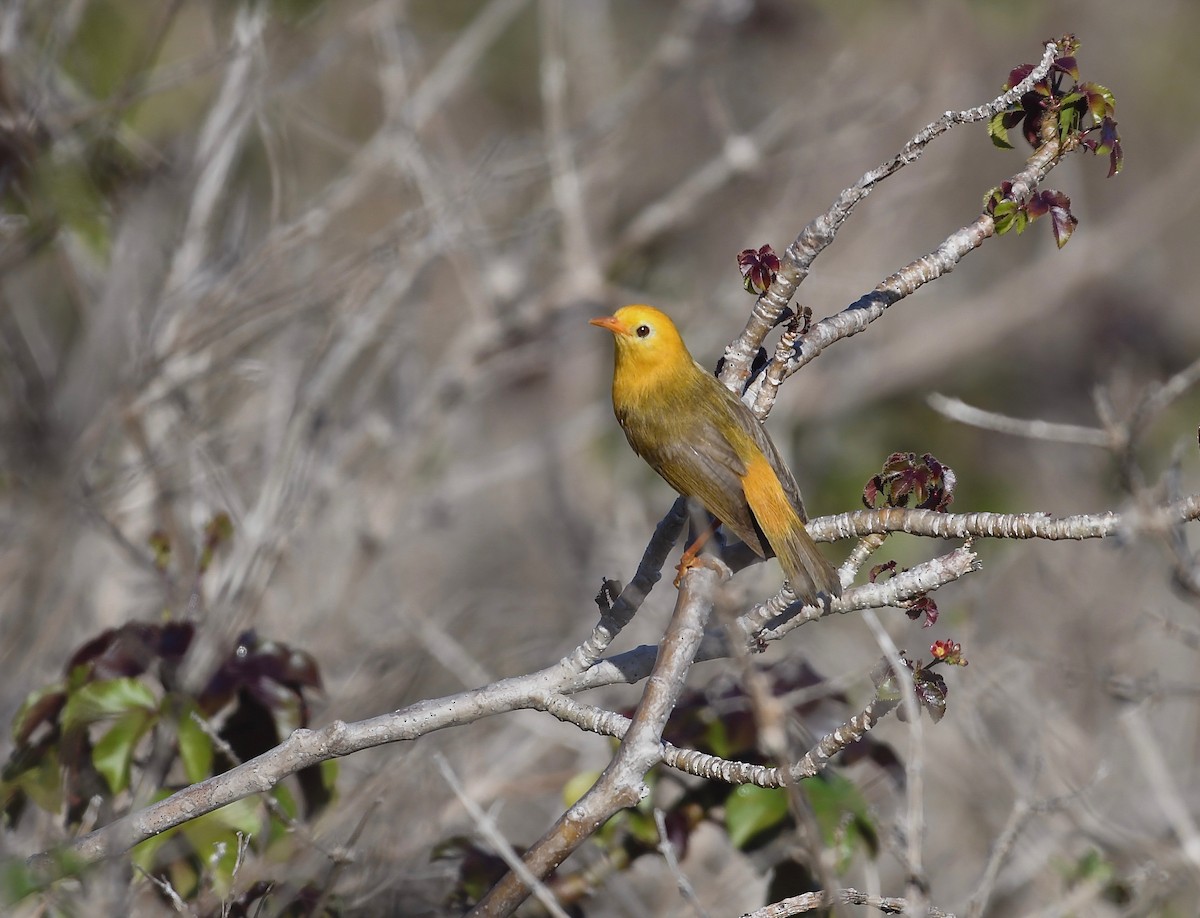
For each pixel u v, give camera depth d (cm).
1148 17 2562
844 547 1720
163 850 791
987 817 1095
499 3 1769
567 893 863
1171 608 1322
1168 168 2538
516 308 1652
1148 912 875
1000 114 716
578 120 1953
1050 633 1317
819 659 1288
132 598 1170
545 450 1788
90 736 838
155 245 1309
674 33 1748
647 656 689
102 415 1109
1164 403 687
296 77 1445
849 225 2012
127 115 1417
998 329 2181
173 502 1214
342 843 849
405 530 1558
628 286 1877
